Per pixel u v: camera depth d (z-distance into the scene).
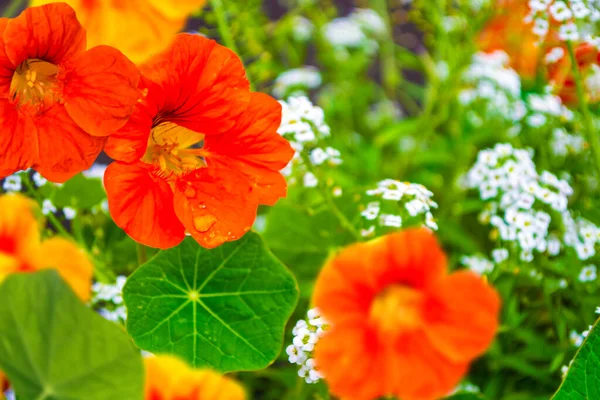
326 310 0.39
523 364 0.49
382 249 0.39
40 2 0.39
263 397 0.52
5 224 0.41
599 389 0.41
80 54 0.37
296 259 0.51
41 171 0.38
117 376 0.35
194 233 0.38
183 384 0.37
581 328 0.49
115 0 0.40
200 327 0.41
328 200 0.47
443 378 0.39
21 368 0.34
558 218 0.51
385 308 0.39
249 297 0.41
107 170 0.38
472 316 0.39
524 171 0.48
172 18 0.41
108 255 0.47
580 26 0.50
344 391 0.39
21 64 0.37
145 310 0.40
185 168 0.39
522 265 0.48
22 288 0.34
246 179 0.39
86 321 0.34
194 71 0.38
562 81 0.51
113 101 0.37
